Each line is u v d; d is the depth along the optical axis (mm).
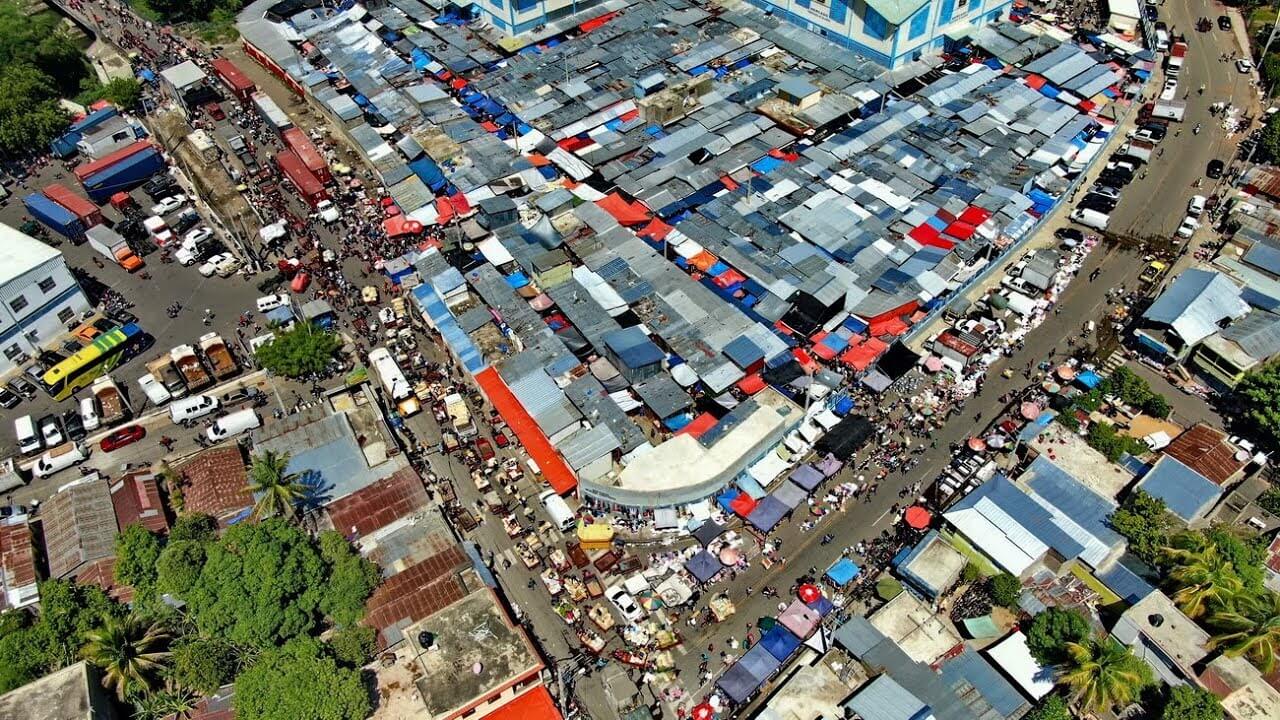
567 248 119938
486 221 123375
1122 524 80250
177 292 120562
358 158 143750
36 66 164250
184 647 73312
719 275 115562
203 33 181875
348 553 81625
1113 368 103438
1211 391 99812
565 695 76312
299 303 117688
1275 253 111938
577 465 89625
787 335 107875
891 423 98938
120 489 90125
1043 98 142625
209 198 133250
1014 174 127625
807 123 141750
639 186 129375
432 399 104000
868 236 118812
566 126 143000
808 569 85625
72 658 74562
